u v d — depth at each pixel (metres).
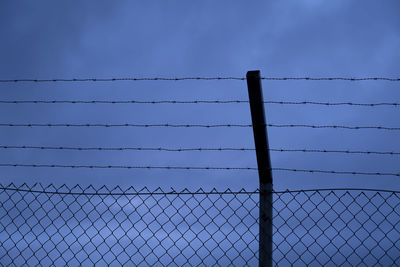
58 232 2.46
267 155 2.42
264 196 2.36
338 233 2.29
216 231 2.37
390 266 2.24
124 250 2.41
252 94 2.44
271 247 2.29
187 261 2.36
